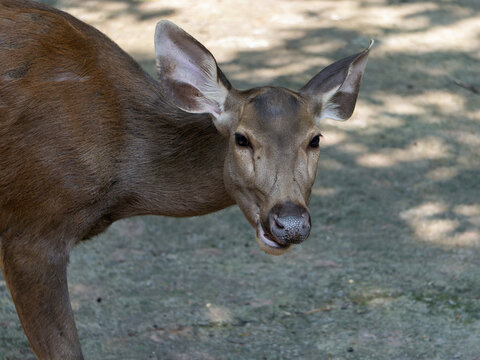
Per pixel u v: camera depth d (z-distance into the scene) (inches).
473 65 546.9
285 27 575.2
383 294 312.0
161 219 363.3
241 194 221.9
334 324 291.7
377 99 488.1
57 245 231.9
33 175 226.8
